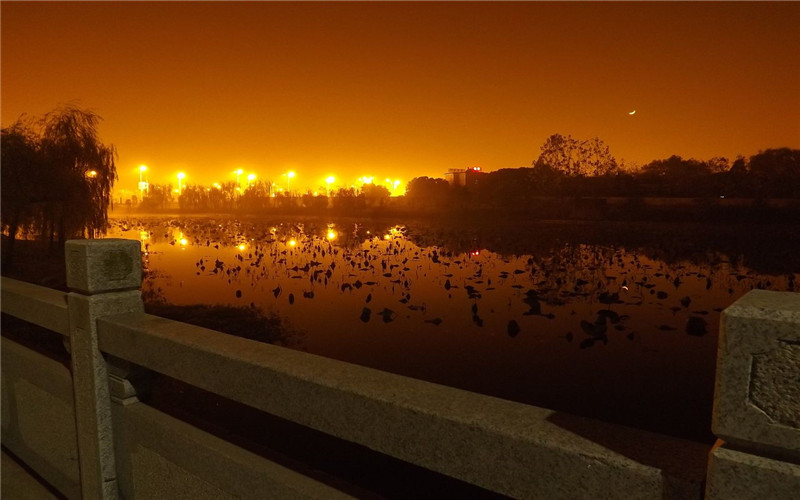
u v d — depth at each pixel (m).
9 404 2.73
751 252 13.06
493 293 8.95
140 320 1.93
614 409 4.33
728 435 0.80
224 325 7.31
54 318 2.21
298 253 15.58
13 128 13.44
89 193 14.44
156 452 1.83
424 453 1.14
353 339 6.49
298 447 4.06
